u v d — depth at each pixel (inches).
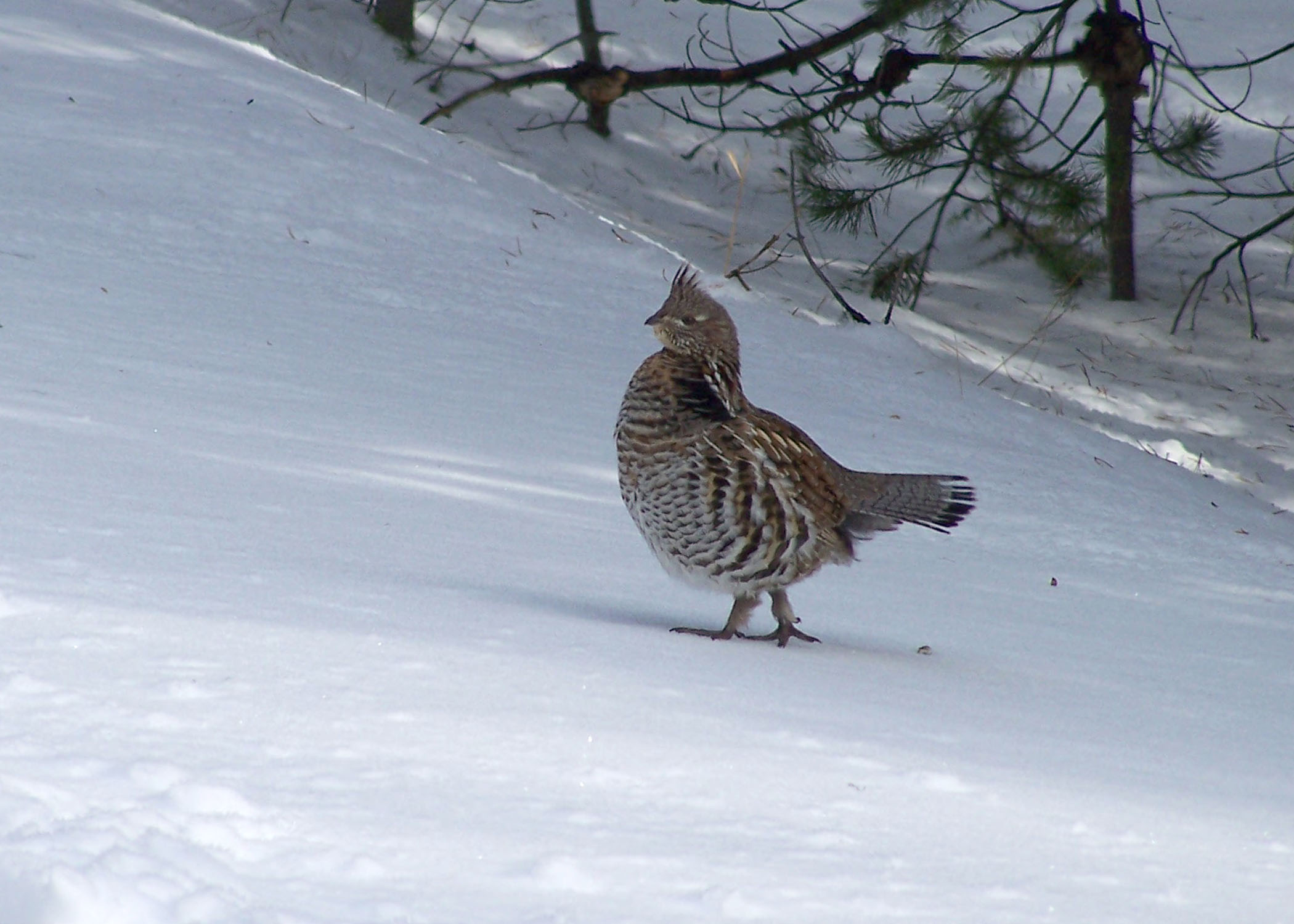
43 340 589.0
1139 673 346.9
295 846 140.5
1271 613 500.1
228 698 188.2
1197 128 1192.8
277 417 526.3
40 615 218.2
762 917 140.3
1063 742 250.1
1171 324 1262.3
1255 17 1744.6
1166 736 272.2
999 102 1095.0
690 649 286.2
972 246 1400.1
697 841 160.9
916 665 315.3
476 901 133.7
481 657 237.3
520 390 679.1
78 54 1073.5
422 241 928.9
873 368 866.1
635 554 412.5
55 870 117.7
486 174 1073.5
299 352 669.9
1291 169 1512.1
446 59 1592.0
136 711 175.8
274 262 837.8
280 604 255.4
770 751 205.8
